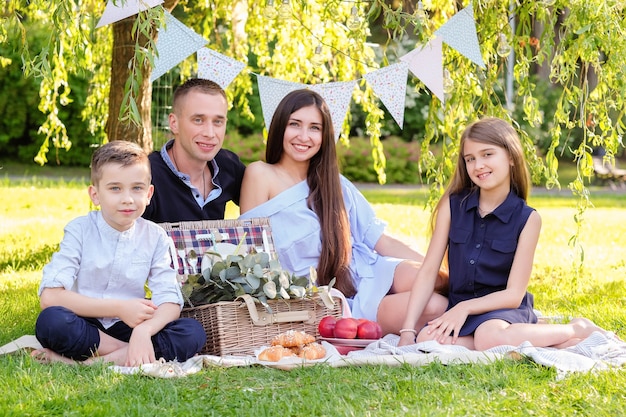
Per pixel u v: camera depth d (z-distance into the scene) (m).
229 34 6.79
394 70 4.26
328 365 3.09
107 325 3.34
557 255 7.06
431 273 3.76
